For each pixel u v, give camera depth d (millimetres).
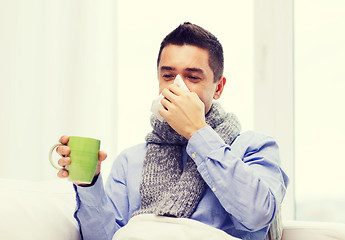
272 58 2121
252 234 1167
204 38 1222
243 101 2117
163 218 1030
